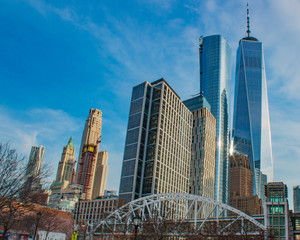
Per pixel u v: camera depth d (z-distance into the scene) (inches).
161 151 7071.9
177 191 7436.0
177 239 2886.3
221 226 2645.2
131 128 7303.2
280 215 2568.9
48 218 3432.6
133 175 6584.6
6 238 2240.4
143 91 7549.2
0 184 1273.4
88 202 7411.4
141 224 2743.6
